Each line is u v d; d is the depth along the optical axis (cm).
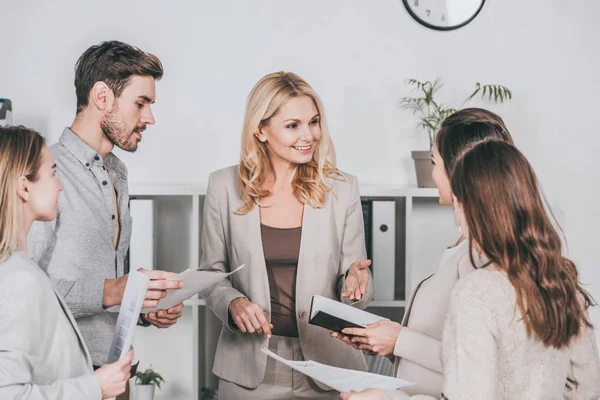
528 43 322
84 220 183
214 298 213
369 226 294
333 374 156
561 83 324
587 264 326
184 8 316
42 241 175
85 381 139
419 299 167
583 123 324
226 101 319
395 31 320
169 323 206
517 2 321
